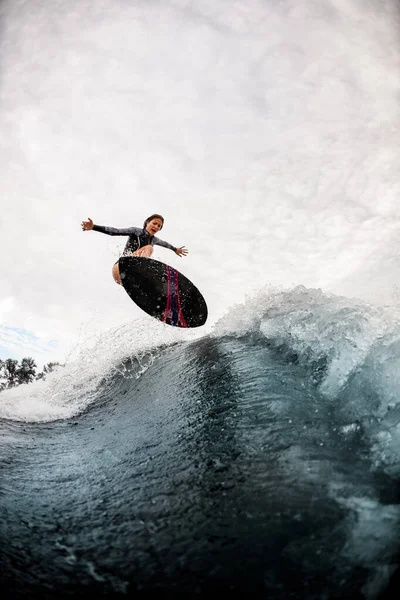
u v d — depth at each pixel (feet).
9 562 3.63
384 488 4.12
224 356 10.40
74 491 5.34
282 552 3.49
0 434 8.44
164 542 3.85
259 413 6.48
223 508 4.24
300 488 4.32
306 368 7.63
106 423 9.13
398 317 6.81
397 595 2.91
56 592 3.25
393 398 5.38
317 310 8.87
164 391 9.85
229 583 3.25
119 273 15.20
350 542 3.47
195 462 5.50
